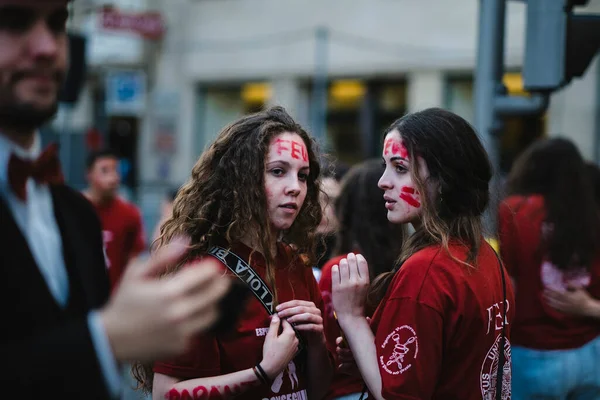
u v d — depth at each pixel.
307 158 2.38
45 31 1.34
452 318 2.06
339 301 2.27
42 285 1.33
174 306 1.29
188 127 15.20
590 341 3.46
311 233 2.52
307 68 14.10
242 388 2.06
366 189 3.18
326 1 13.90
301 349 2.28
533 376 3.46
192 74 15.16
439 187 2.21
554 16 3.60
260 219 2.27
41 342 1.24
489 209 2.49
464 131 2.26
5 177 1.38
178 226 2.32
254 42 14.62
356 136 13.75
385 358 2.08
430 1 12.86
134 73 13.32
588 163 4.06
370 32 13.48
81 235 1.58
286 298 2.34
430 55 12.90
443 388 2.10
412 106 13.09
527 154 3.71
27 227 1.41
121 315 1.28
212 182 2.31
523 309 3.48
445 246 2.12
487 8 3.74
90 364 1.24
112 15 13.08
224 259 2.22
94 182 5.56
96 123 15.59
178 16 15.25
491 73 3.76
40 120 1.37
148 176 15.38
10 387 1.19
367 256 3.12
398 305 2.10
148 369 2.30
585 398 3.52
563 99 11.15
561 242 3.39
